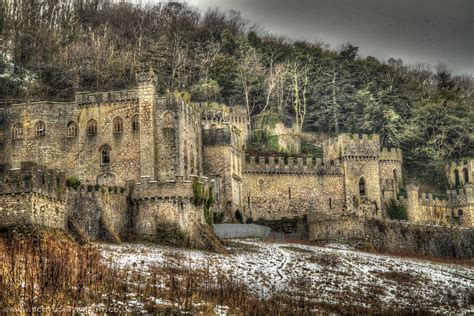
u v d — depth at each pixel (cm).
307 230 11275
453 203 13650
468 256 11994
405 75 18338
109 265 6838
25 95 13512
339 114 16075
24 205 7112
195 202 8975
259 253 9162
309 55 17575
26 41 15438
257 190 12269
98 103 11200
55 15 17900
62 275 5928
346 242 10900
